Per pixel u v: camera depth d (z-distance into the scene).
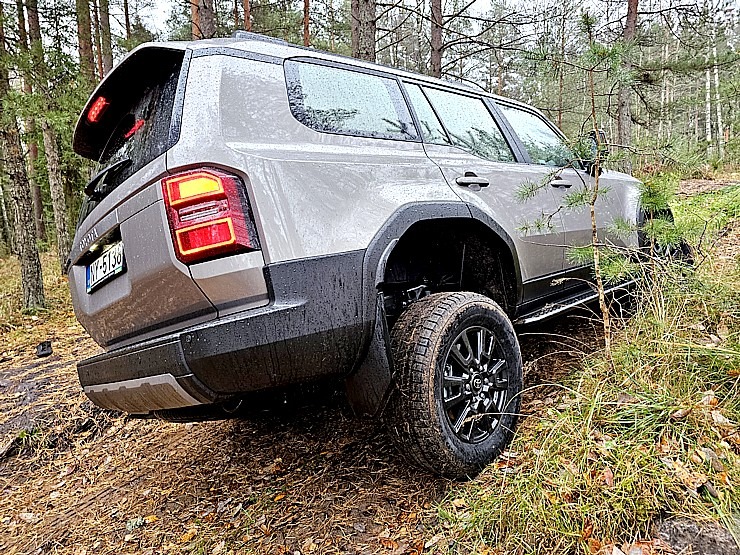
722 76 14.45
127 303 1.88
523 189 2.57
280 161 1.81
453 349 2.08
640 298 2.78
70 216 12.37
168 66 1.95
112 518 2.66
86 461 3.44
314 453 2.75
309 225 1.79
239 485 2.64
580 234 3.23
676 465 1.70
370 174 2.09
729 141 15.84
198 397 1.64
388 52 16.17
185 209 1.62
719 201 4.75
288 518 2.23
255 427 3.22
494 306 2.33
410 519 2.02
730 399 1.99
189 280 1.62
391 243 1.99
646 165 2.63
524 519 1.71
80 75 7.46
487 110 3.16
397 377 1.98
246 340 1.61
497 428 2.24
